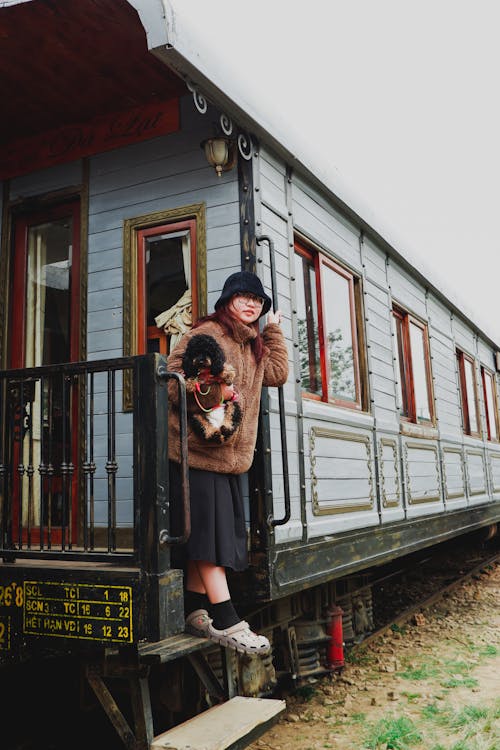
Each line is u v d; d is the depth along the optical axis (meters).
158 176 4.25
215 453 3.17
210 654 3.82
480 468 9.59
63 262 4.60
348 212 5.43
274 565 3.68
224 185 4.04
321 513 4.40
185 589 3.34
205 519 3.12
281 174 4.36
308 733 4.15
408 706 4.63
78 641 2.99
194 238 4.09
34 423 4.52
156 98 4.25
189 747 2.78
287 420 4.08
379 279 6.23
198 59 3.29
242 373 3.32
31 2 3.34
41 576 3.09
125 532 4.01
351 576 5.59
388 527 5.65
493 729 4.16
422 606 7.67
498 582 9.79
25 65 3.85
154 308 4.21
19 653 3.11
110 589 2.94
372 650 6.01
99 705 3.88
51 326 4.58
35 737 3.89
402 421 6.53
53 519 4.41
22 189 4.71
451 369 8.79
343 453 4.90
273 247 3.82
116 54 3.75
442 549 11.59
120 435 4.10
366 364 5.60
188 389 3.07
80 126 4.55
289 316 4.27
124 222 4.31
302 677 4.58
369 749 3.89
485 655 5.95
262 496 3.65
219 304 3.38
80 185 4.50
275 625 4.29
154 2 3.09
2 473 3.39
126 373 4.12
